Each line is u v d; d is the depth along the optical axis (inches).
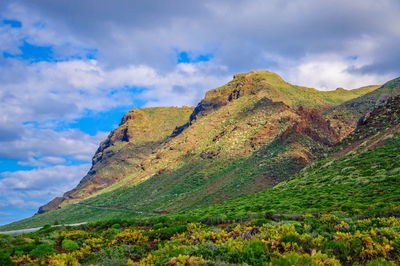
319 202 2114.9
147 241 960.3
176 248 655.8
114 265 676.7
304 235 588.1
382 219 795.4
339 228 730.2
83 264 722.2
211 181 7765.8
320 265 441.4
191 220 1380.4
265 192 3922.2
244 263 476.4
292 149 7298.2
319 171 3693.4
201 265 484.1
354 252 508.4
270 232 664.4
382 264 430.9
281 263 452.4
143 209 7751.0
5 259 692.7
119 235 1002.1
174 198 7662.4
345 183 2581.2
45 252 820.6
